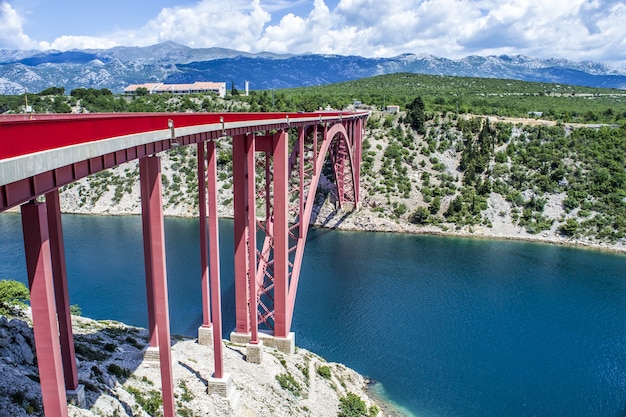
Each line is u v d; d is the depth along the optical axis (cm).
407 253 6500
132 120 1588
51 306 1208
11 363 2219
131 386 2402
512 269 6000
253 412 2595
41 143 1125
